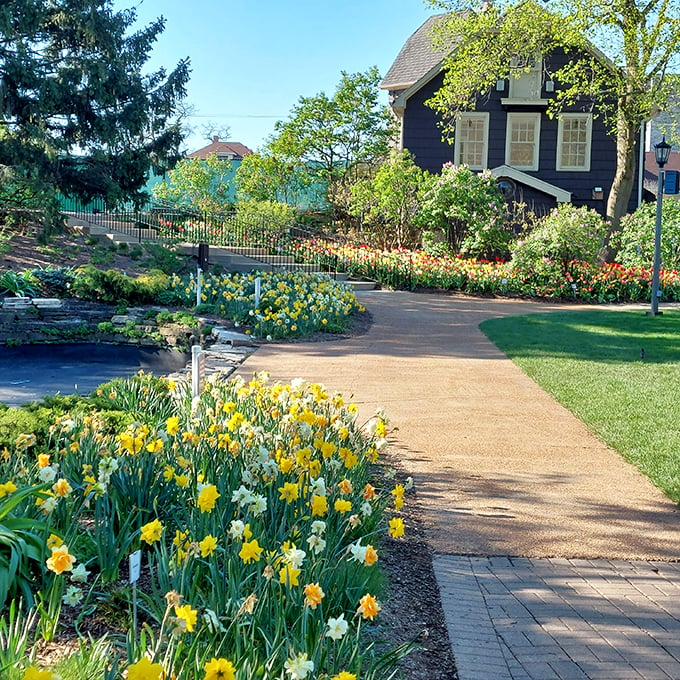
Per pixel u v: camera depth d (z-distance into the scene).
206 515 4.07
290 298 16.31
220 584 3.52
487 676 3.56
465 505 6.15
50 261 18.80
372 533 4.65
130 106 21.53
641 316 18.22
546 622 4.18
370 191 27.09
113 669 2.75
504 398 10.05
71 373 13.13
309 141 32.56
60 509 4.20
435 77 28.28
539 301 21.75
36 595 3.64
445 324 16.80
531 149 28.86
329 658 3.32
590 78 27.94
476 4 24.80
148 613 3.50
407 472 6.96
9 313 15.98
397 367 12.09
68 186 21.28
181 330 15.34
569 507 6.18
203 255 19.05
